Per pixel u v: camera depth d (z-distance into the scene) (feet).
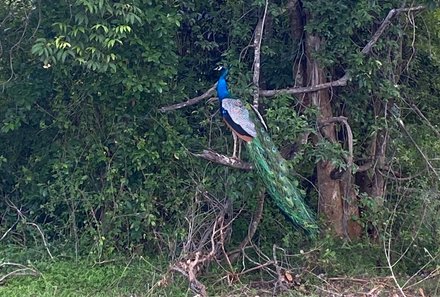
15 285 25.43
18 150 31.45
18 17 29.35
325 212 29.37
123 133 28.66
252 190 27.07
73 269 26.71
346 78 27.94
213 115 29.48
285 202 25.54
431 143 30.53
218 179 27.86
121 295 24.88
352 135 28.81
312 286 25.44
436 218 28.96
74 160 29.35
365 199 28.12
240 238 28.71
